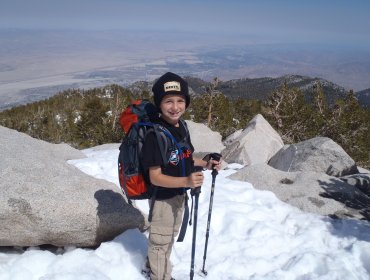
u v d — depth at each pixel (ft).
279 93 78.33
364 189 24.90
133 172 11.74
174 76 11.31
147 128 11.34
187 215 12.73
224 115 82.28
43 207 14.57
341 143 70.59
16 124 73.72
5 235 14.52
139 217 16.62
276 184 23.07
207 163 13.28
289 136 74.69
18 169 16.05
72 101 146.72
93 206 15.64
